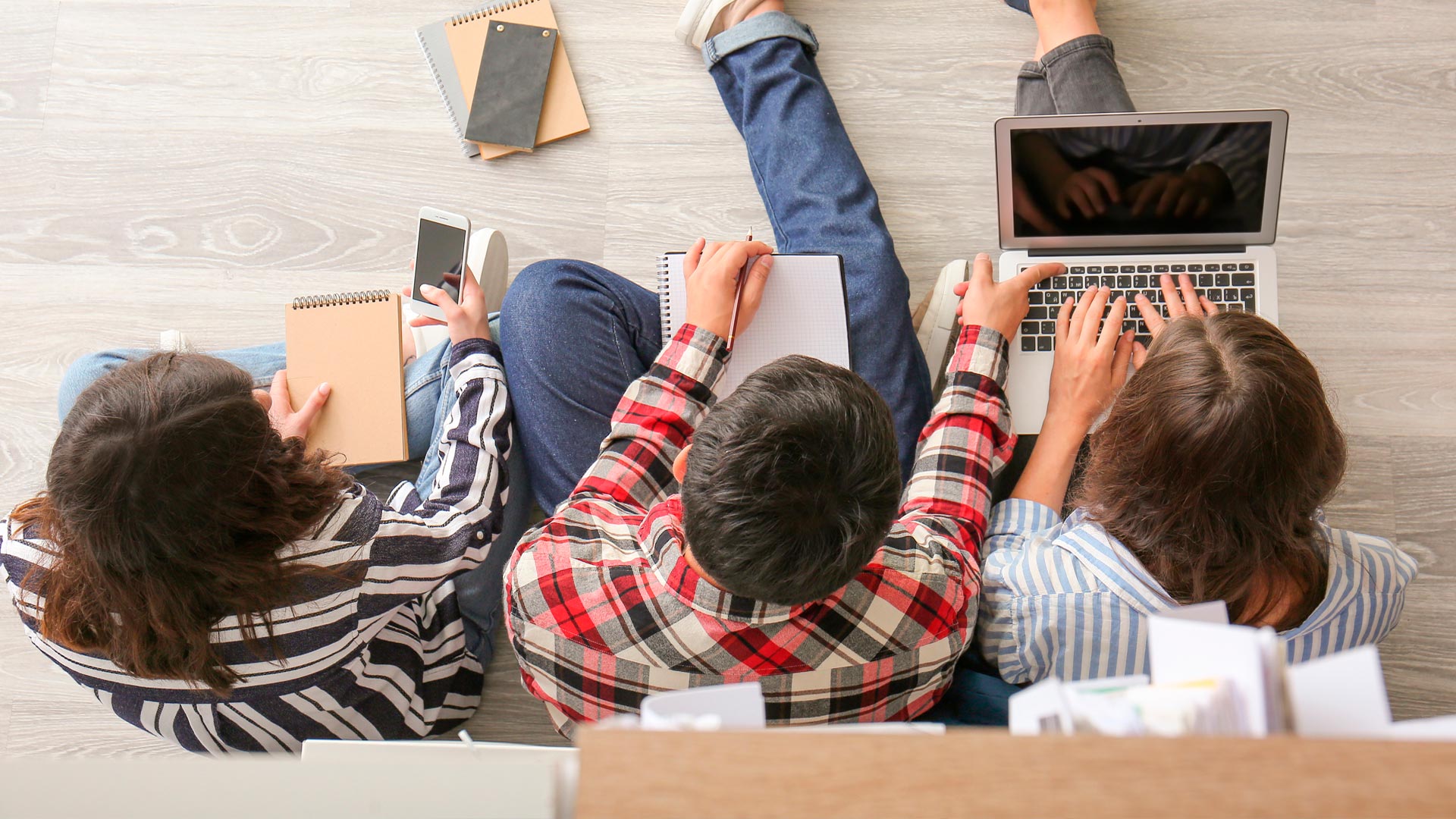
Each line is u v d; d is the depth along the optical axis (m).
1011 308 1.29
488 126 1.61
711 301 1.22
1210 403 0.97
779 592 0.83
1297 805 0.35
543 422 1.37
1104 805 0.36
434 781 0.42
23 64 1.68
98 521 0.87
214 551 0.92
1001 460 1.24
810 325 1.26
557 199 1.64
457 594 1.39
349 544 1.05
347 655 1.12
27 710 1.52
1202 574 1.00
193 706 1.11
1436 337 1.55
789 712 0.98
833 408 0.82
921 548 1.03
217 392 0.93
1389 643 1.48
